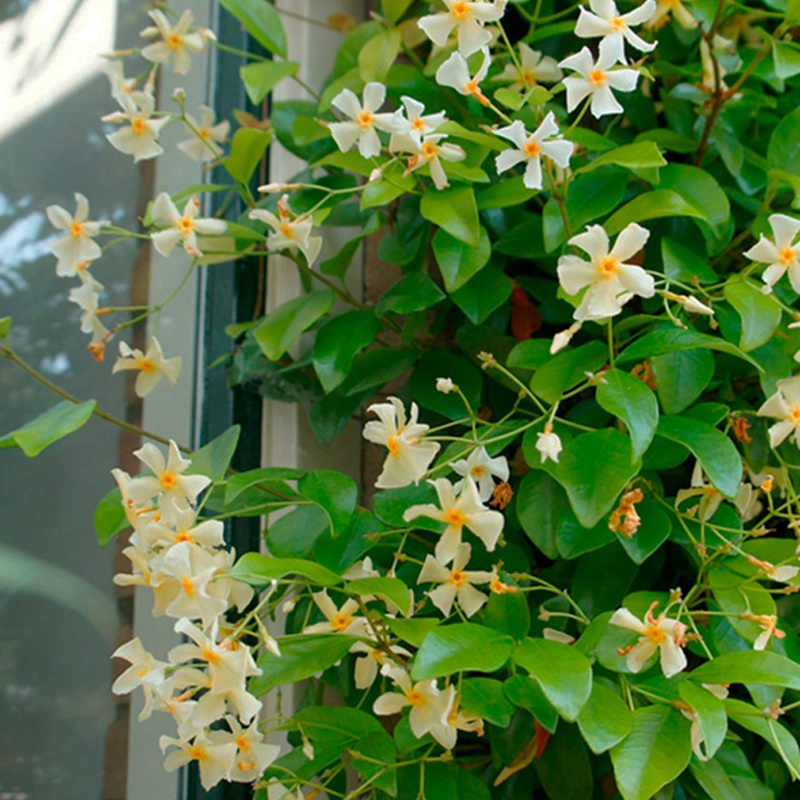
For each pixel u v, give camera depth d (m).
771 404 0.73
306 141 0.80
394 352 0.80
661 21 0.82
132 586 0.83
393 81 0.80
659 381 0.73
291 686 0.80
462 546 0.72
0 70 0.85
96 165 0.87
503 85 0.80
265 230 0.83
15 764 0.80
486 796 0.72
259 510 0.73
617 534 0.71
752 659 0.69
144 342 0.85
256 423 0.84
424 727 0.70
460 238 0.74
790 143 0.77
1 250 0.84
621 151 0.73
